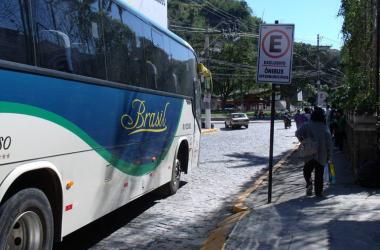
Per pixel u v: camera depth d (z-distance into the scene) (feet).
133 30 27.71
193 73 42.88
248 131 146.51
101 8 23.53
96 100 22.62
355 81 55.67
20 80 16.66
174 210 33.40
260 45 31.35
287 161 62.08
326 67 301.84
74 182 20.56
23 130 16.75
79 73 21.06
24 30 17.20
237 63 274.16
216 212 32.94
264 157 68.39
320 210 29.50
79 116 20.90
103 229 28.12
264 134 129.49
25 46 17.19
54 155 18.83
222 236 24.77
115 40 25.08
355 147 43.14
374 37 50.72
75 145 20.53
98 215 23.30
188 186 43.21
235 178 48.37
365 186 38.34
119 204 26.03
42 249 18.29
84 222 21.79
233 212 32.76
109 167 24.35
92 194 22.47
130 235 26.94
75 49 20.81
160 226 29.01
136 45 28.12
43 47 18.33
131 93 27.20
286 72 30.91
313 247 21.99
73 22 20.80
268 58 31.19
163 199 37.09
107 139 23.98
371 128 42.16
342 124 69.92
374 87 49.42
